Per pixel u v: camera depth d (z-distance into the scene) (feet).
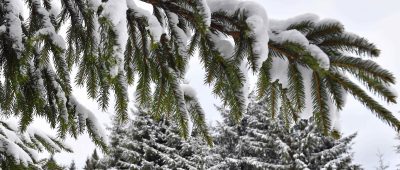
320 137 47.06
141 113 47.29
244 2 7.08
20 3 7.32
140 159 45.68
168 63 8.04
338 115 7.29
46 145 11.93
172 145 46.96
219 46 7.49
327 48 6.88
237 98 7.73
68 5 7.66
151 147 45.52
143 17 7.20
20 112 8.04
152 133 46.80
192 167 44.52
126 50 8.28
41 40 6.68
